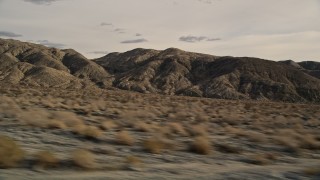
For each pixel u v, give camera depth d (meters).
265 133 25.30
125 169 12.09
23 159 12.09
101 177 10.67
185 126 26.12
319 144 20.64
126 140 17.41
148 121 28.14
